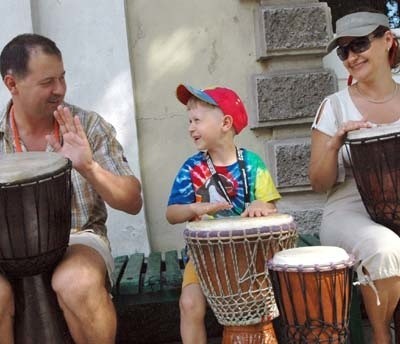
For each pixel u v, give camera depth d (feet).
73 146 7.97
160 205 12.84
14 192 7.11
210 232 7.55
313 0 13.01
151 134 12.84
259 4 13.01
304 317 7.03
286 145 12.66
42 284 7.65
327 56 13.10
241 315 7.77
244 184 8.82
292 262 7.00
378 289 7.70
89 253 7.95
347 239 8.16
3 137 8.81
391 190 7.95
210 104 8.81
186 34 12.90
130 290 9.23
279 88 12.67
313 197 12.89
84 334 7.65
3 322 7.41
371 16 9.05
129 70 12.40
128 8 12.75
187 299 8.26
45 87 8.27
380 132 7.86
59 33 12.28
